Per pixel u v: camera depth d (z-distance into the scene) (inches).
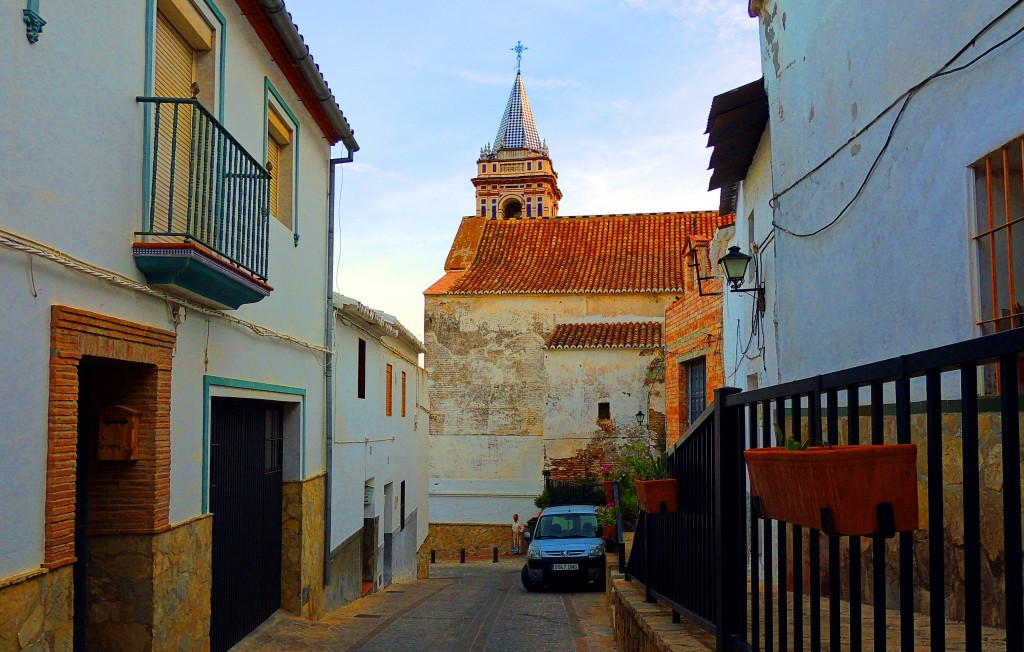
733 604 186.1
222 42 330.0
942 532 105.6
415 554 901.2
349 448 564.7
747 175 543.5
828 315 345.1
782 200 405.4
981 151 228.4
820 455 114.0
